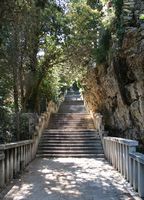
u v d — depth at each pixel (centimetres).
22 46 1434
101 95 1922
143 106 1148
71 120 2361
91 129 2095
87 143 1794
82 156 1652
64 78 2280
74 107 3070
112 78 1452
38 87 1936
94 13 1848
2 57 1286
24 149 1270
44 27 1694
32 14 1102
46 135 1903
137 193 781
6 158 937
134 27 1157
